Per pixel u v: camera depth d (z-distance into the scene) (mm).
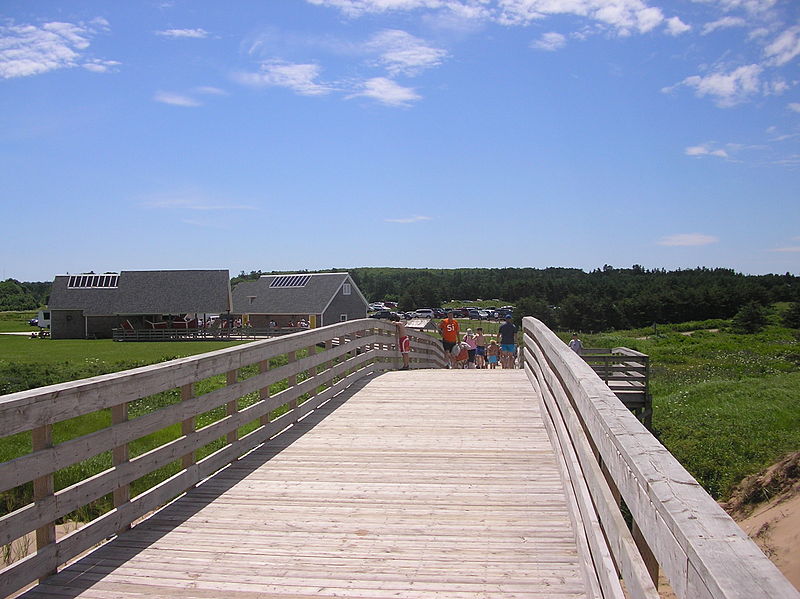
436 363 24625
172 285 59000
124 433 4707
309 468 6477
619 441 2570
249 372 19984
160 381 5211
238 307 61531
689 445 13344
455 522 4945
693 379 23734
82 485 4227
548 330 9344
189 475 5691
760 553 1515
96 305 57500
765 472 11227
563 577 3957
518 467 6426
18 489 8000
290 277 62781
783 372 24422
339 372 10945
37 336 58438
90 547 4316
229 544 4559
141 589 3846
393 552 4383
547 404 8055
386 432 8016
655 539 1967
